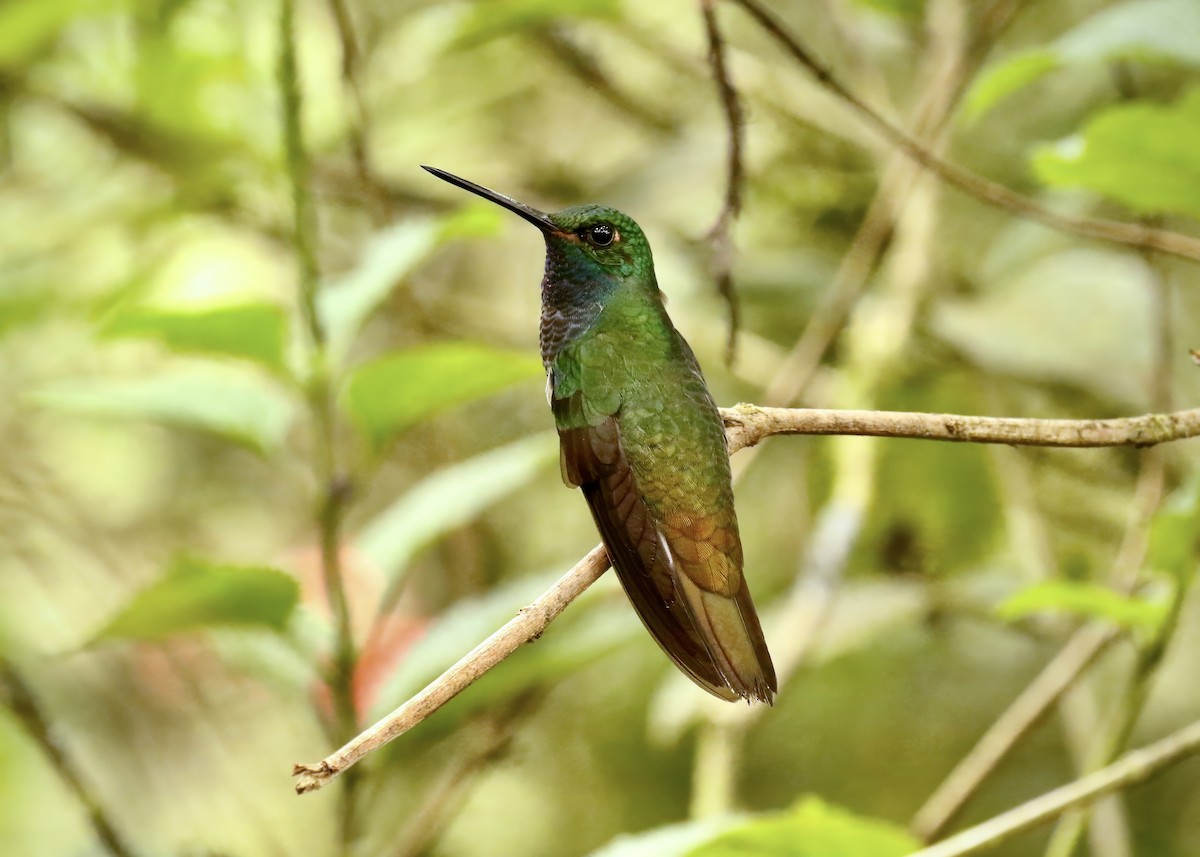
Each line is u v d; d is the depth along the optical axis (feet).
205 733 31.99
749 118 25.46
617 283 22.90
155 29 35.53
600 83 39.73
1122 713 20.35
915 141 23.43
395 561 22.25
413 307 36.52
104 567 32.63
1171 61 21.75
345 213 41.37
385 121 42.50
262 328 20.56
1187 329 35.60
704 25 20.56
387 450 21.80
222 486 41.96
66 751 23.45
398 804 29.53
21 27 33.91
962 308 35.40
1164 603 19.98
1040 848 35.83
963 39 31.78
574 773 37.47
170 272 39.83
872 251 30.01
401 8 40.34
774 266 37.47
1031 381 35.04
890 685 37.19
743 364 37.01
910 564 33.88
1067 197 35.53
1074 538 37.73
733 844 18.30
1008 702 36.91
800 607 26.53
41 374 39.52
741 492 39.17
